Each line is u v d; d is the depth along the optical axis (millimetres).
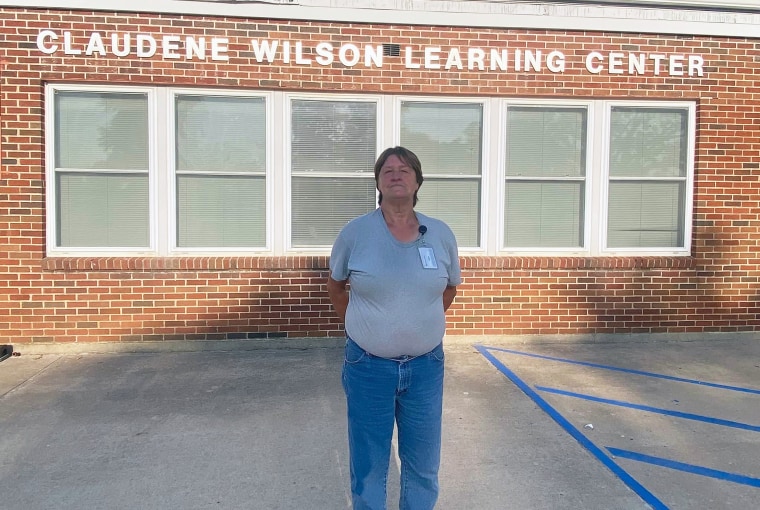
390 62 6602
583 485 3508
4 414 4559
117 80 6285
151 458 3826
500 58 6719
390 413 2711
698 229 7027
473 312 6832
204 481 3531
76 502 3273
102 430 4266
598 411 4711
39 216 6238
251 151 6617
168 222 6500
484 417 4570
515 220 7008
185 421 4449
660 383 5441
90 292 6324
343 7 6492
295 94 6582
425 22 6594
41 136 6223
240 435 4203
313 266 6570
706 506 3275
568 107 6949
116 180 6484
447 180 6898
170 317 6434
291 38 6480
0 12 6109
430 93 6680
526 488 3467
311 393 5105
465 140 6879
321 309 6613
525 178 6965
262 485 3492
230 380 5457
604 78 6852
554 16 6727
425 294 2639
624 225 7117
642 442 4125
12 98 6152
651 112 7055
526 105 6891
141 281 6387
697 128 7012
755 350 6664
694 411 4727
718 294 7082
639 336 7008
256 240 6699
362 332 2654
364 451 2725
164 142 6438
